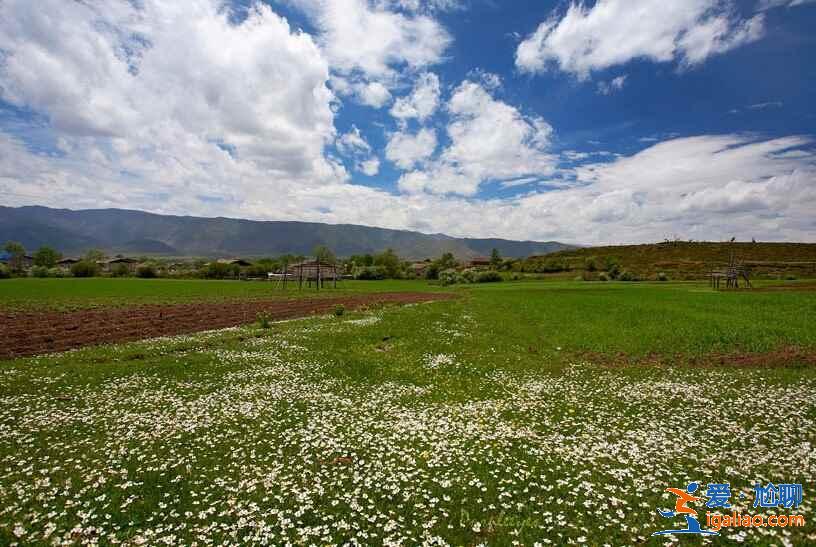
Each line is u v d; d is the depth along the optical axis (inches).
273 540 295.6
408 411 570.6
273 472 385.4
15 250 6348.4
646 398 643.5
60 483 361.4
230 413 538.6
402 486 370.0
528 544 296.5
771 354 917.8
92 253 7288.4
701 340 1070.4
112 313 1587.1
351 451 440.1
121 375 700.7
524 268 6717.5
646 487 367.9
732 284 3582.7
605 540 300.8
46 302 1875.0
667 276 5128.0
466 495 357.7
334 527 311.7
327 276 4020.7
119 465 396.8
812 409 579.2
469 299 2561.5
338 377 741.9
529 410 586.6
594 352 990.4
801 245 7150.6
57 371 719.7
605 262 6771.7
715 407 597.6
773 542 298.0
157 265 6077.8
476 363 875.4
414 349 1005.2
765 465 412.5
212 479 376.8
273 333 1178.0
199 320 1480.1
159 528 301.7
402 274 6658.5
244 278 5831.7
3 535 290.2
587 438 483.2
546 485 374.9
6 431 461.7
